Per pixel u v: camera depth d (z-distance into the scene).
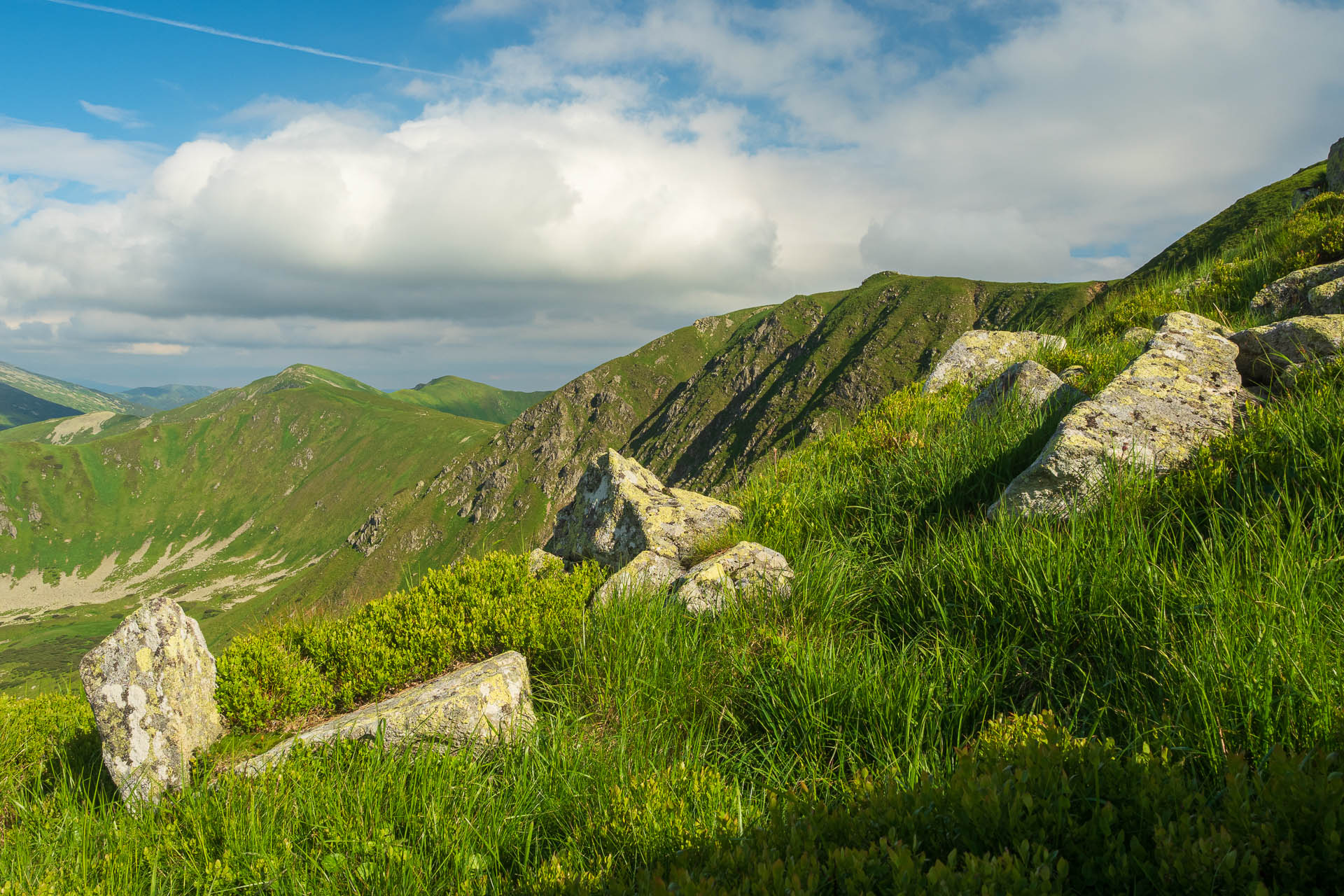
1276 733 3.37
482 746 5.43
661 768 4.78
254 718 6.38
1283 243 14.37
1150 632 4.41
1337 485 4.95
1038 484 6.47
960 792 2.97
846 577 6.83
